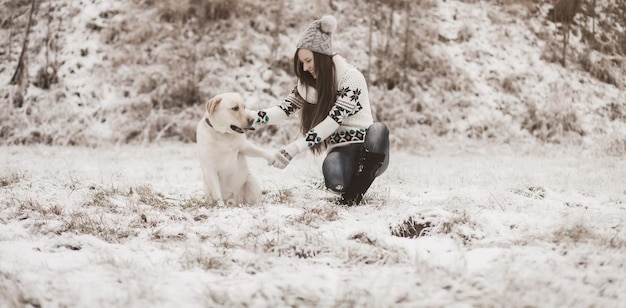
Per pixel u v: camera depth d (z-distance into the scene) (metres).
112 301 2.43
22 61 14.56
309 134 4.38
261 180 6.75
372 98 14.04
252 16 15.48
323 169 4.58
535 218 3.87
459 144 12.86
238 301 2.44
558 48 15.48
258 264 2.94
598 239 3.30
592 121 13.69
